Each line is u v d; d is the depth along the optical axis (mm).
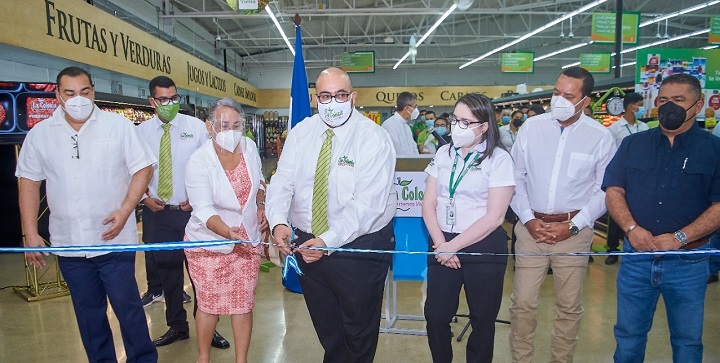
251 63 23578
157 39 9180
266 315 3498
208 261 2217
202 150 2238
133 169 2270
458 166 2064
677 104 1747
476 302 2029
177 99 2912
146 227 3053
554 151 2191
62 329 3328
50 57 6148
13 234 5531
